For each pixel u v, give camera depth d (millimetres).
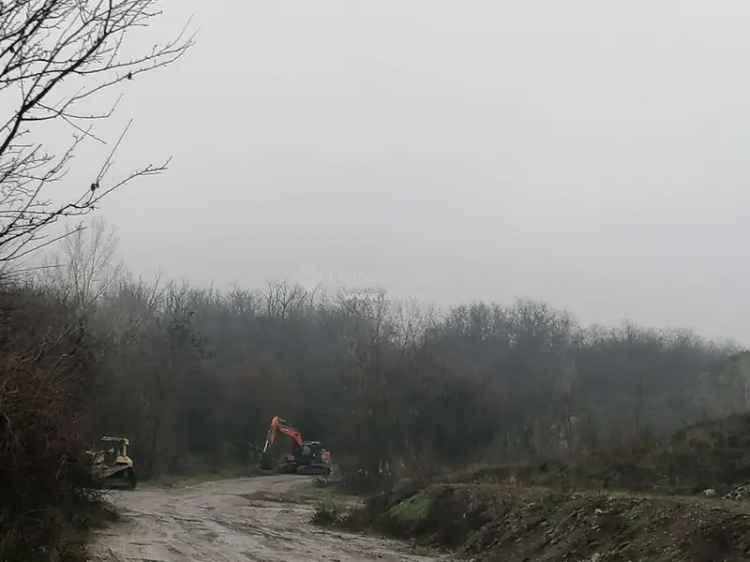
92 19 4637
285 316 90312
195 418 70125
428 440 49562
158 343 61469
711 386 60438
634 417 42125
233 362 77812
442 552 22125
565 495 21359
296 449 64375
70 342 9773
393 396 50250
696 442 25531
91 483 21547
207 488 49812
